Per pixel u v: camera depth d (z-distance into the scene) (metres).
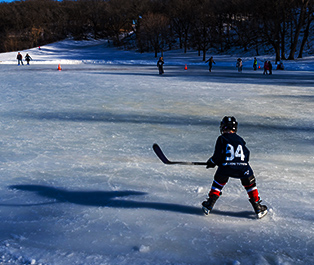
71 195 4.29
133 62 54.06
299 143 7.14
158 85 17.98
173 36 96.50
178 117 9.78
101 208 3.89
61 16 130.88
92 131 8.09
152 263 2.74
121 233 3.27
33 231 3.31
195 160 5.93
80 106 11.42
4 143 6.98
